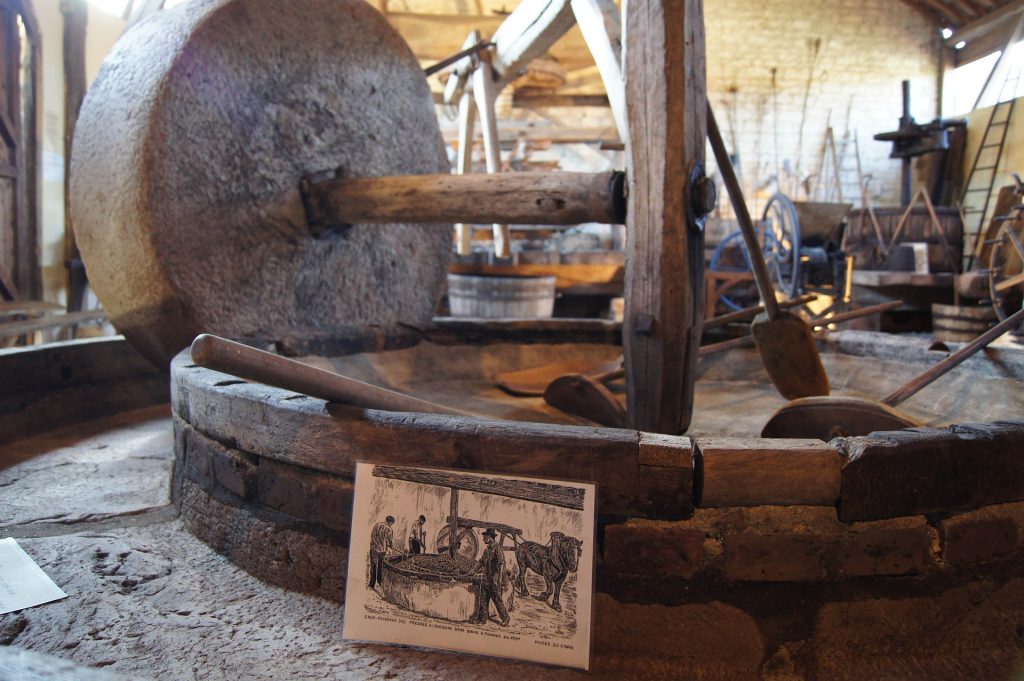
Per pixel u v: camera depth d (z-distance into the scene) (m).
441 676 1.65
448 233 4.94
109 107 3.34
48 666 1.05
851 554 1.74
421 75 4.62
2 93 7.06
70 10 7.85
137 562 2.19
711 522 1.74
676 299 2.65
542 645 1.69
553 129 12.41
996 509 1.83
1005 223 6.78
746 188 14.00
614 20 3.63
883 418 2.34
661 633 1.75
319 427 1.98
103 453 3.33
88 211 3.39
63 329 7.94
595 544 1.68
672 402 2.81
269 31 3.64
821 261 8.52
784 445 1.74
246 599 2.01
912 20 13.75
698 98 2.71
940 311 7.44
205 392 2.34
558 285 9.41
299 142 3.83
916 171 13.75
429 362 4.53
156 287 3.32
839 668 1.73
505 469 1.79
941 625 1.79
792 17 13.78
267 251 3.72
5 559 2.15
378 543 1.79
